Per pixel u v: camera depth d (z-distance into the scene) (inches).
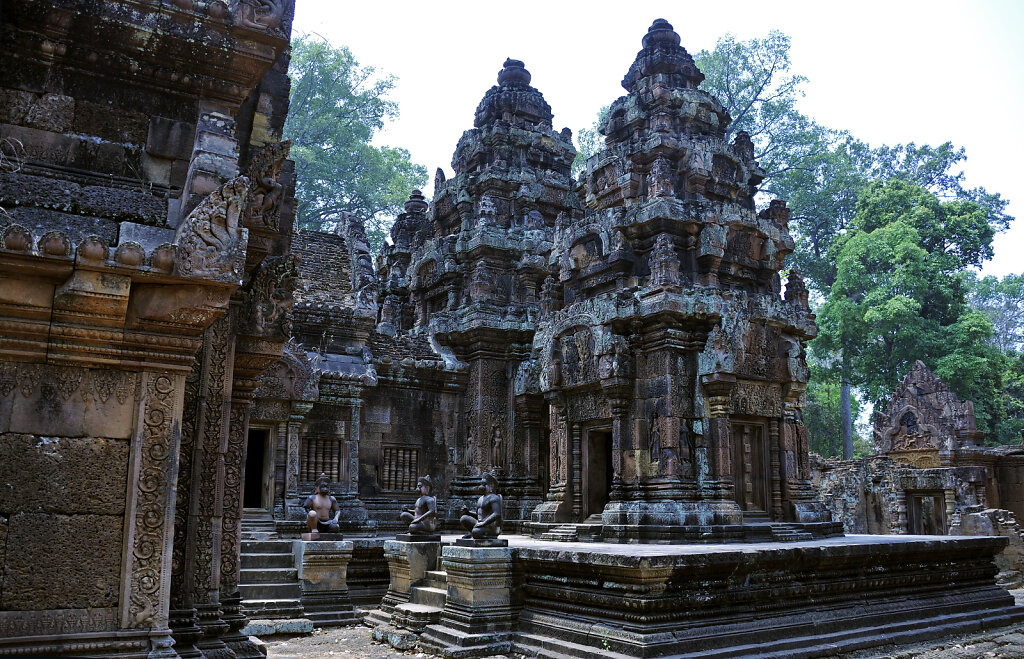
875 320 1384.1
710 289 665.0
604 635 392.8
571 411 743.7
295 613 507.5
